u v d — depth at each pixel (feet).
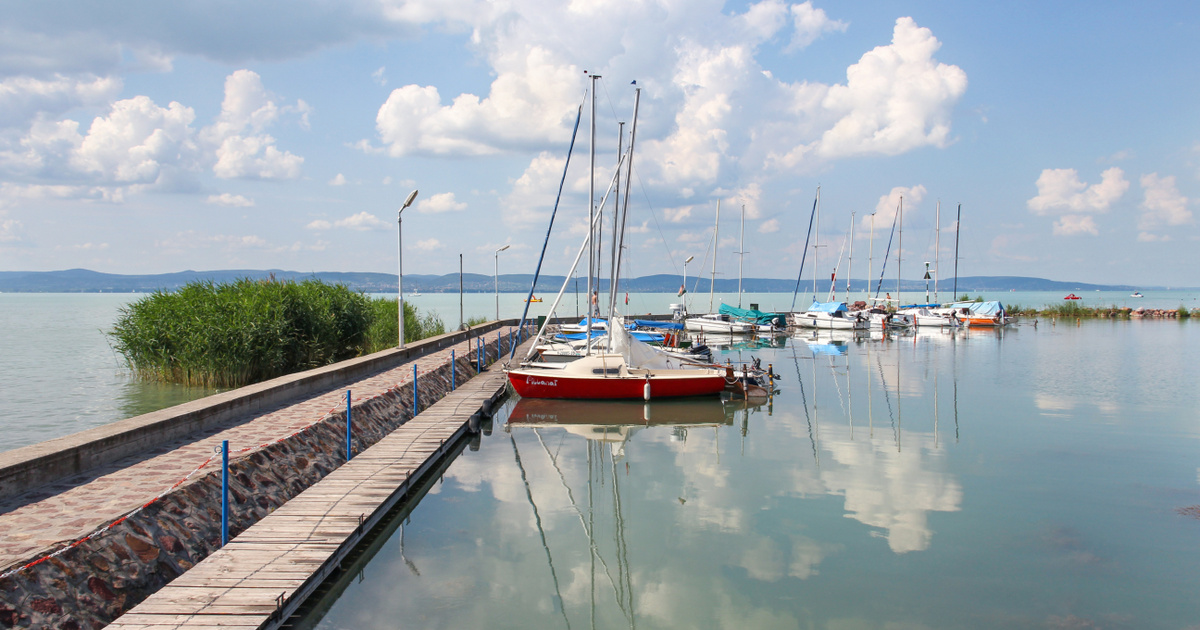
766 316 172.45
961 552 32.17
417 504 39.73
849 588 28.55
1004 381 87.92
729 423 62.85
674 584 29.07
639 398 71.10
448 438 48.65
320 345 82.23
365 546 31.14
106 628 20.45
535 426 61.67
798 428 60.54
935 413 66.74
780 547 32.99
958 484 42.93
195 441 36.40
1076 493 40.96
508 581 29.32
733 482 43.80
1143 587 28.40
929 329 187.21
